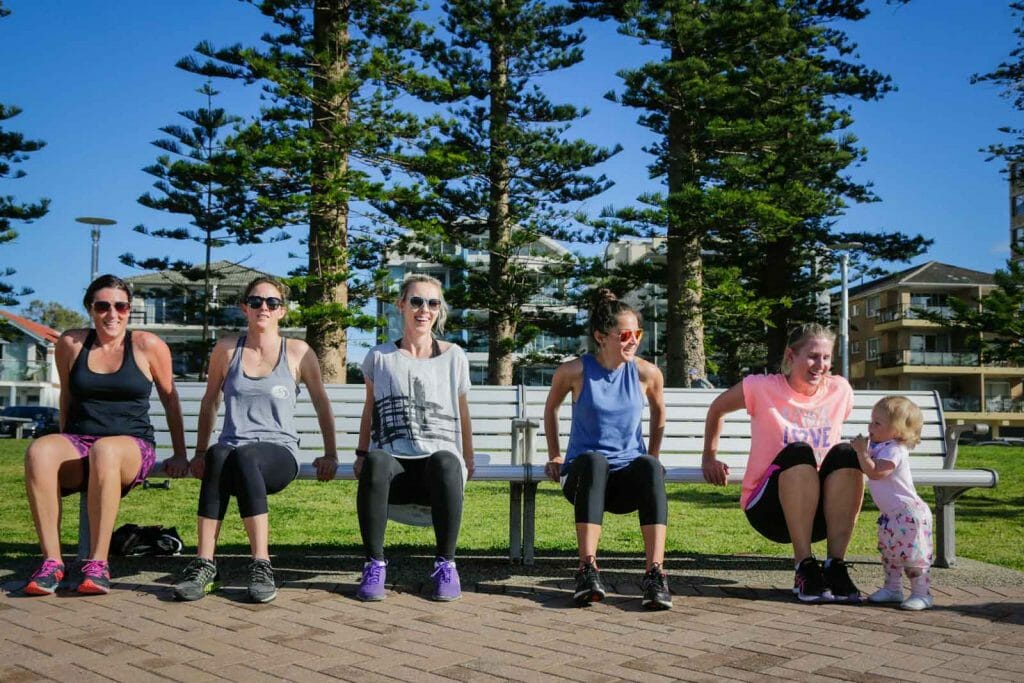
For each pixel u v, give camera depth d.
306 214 20.77
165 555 4.79
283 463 4.10
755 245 29.16
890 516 3.84
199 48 20.19
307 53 20.44
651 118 25.36
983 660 2.95
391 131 21.77
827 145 26.47
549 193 24.45
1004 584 4.30
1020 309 26.55
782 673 2.79
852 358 58.53
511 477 4.41
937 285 52.94
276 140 20.83
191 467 4.32
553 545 5.53
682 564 4.85
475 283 24.92
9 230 24.92
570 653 3.02
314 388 4.38
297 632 3.25
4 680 2.63
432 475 3.94
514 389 5.54
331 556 4.92
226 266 43.25
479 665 2.86
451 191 23.83
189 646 3.04
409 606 3.71
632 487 3.96
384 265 24.41
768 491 4.11
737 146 24.27
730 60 24.23
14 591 3.85
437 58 22.98
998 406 53.62
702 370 24.19
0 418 35.53
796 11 25.97
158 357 4.27
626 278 25.16
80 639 3.11
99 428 4.10
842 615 3.62
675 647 3.10
